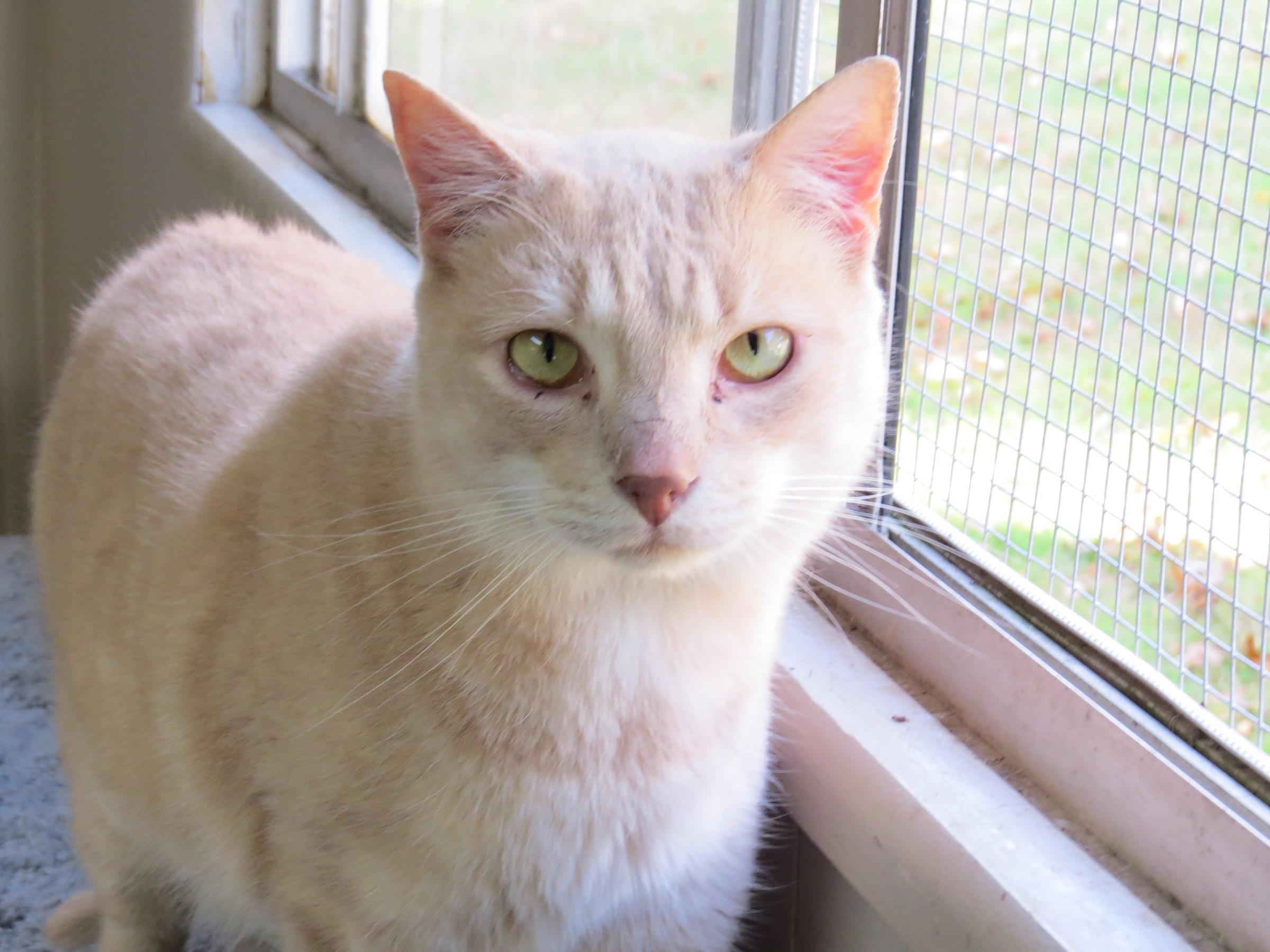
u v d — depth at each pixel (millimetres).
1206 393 455
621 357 466
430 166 480
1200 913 461
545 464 473
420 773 491
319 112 878
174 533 543
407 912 511
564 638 487
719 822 527
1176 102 451
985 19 501
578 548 476
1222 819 454
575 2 713
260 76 946
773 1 598
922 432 544
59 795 708
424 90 470
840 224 490
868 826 506
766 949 586
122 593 562
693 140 521
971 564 532
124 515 573
